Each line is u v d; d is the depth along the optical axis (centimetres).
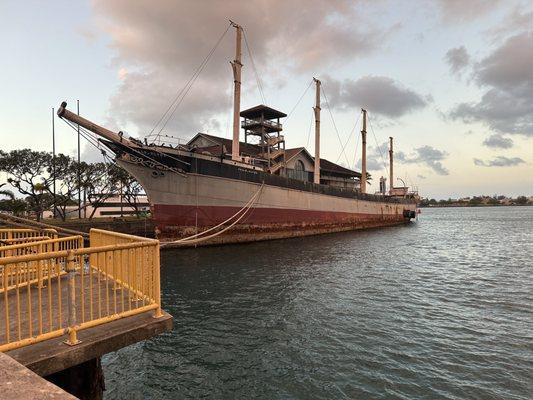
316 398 851
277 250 3122
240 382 932
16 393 237
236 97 3534
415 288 1864
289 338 1198
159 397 875
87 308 638
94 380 741
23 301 673
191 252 2920
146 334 569
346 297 1680
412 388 883
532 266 2533
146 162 2817
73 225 3541
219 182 3216
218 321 1362
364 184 6144
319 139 4747
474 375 941
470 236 4825
